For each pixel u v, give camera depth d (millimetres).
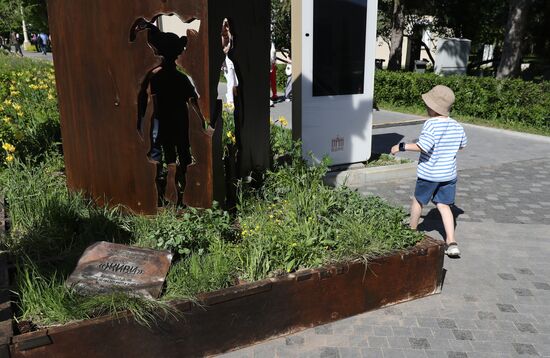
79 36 3748
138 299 2752
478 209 5777
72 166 4191
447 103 4191
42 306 2693
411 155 8414
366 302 3473
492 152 8766
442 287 3900
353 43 6406
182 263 3191
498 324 3400
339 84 6465
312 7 5984
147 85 3775
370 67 6637
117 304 2697
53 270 3068
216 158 3779
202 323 2885
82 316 2637
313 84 6258
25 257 3164
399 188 6453
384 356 3043
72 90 3941
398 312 3521
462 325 3381
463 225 5258
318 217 3791
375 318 3439
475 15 22406
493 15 23297
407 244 3625
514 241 4848
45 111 7102
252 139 4477
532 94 10867
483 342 3197
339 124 6605
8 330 2475
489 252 4590
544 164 7949
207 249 3385
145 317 2713
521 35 14023
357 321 3398
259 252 3232
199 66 3535
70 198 4043
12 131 5551
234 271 3191
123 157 3879
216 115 3732
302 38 6039
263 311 3070
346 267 3287
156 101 4391
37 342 2459
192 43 3506
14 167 4707
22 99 7934
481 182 6895
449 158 4238
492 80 11609
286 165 4816
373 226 3689
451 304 3648
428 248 3609
